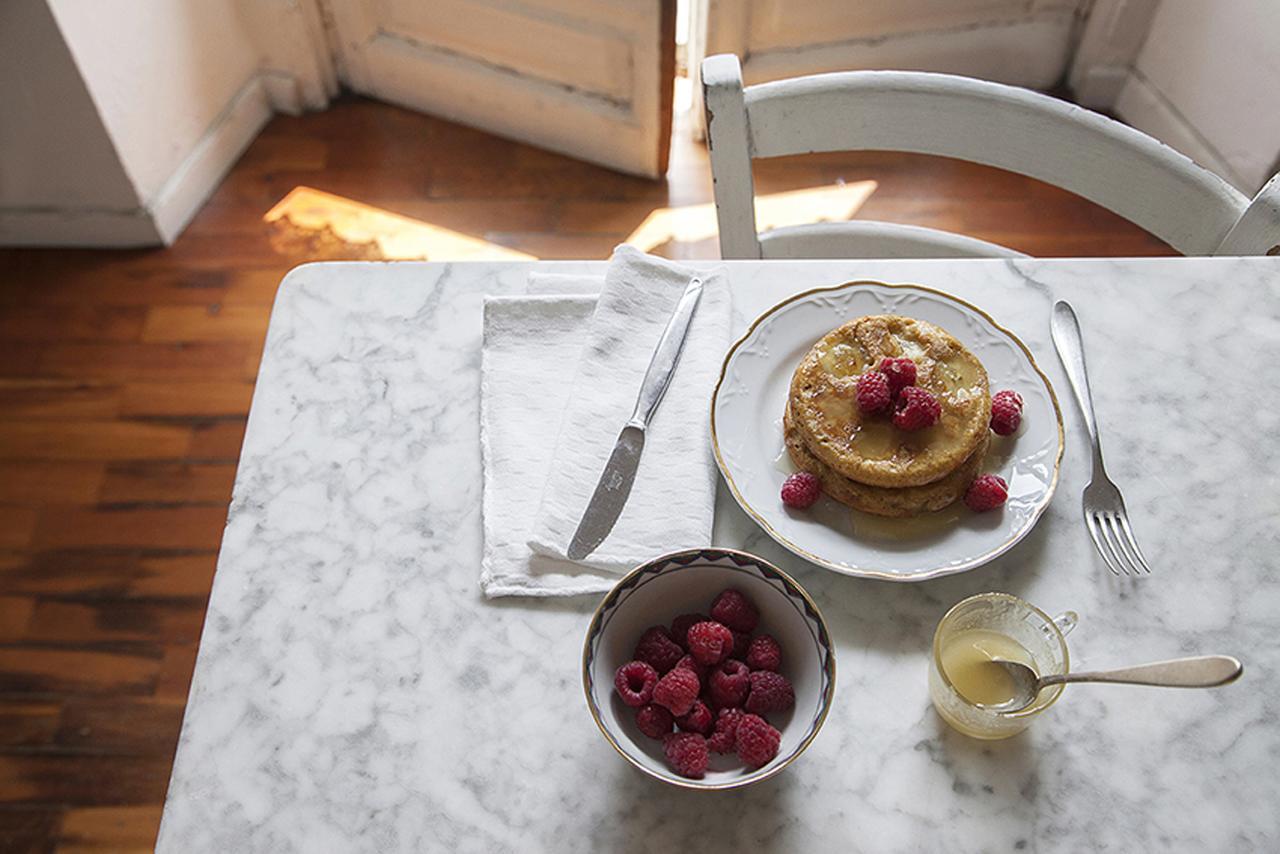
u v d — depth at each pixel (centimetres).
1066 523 88
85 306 206
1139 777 78
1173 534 88
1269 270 102
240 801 78
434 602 85
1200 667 68
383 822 77
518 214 216
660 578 79
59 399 195
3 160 200
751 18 211
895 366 87
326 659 83
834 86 107
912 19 218
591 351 95
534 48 211
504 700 81
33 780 160
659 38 194
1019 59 229
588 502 88
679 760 74
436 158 226
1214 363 97
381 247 212
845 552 85
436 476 92
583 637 84
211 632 84
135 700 167
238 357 199
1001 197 217
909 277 102
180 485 186
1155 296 101
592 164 225
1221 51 198
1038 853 75
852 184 219
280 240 213
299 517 89
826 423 87
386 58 227
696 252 211
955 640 82
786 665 80
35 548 180
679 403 92
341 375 97
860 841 76
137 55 195
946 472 85
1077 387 94
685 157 226
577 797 77
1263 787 77
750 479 89
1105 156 107
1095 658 82
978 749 79
